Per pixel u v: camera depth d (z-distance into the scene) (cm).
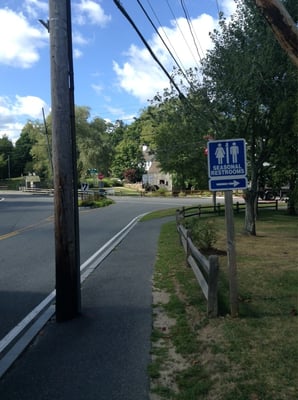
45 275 909
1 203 4103
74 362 454
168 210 3112
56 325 576
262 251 1198
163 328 555
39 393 391
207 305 586
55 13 600
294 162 1766
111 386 400
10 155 12662
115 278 863
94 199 4019
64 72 601
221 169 581
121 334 535
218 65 1505
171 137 1997
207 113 1590
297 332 510
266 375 401
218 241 1360
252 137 1622
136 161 9781
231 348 467
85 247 1319
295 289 721
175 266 945
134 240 1458
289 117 1462
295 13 1270
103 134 7494
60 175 599
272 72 1384
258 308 611
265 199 4784
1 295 748
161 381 408
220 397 368
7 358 466
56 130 599
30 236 1614
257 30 1356
